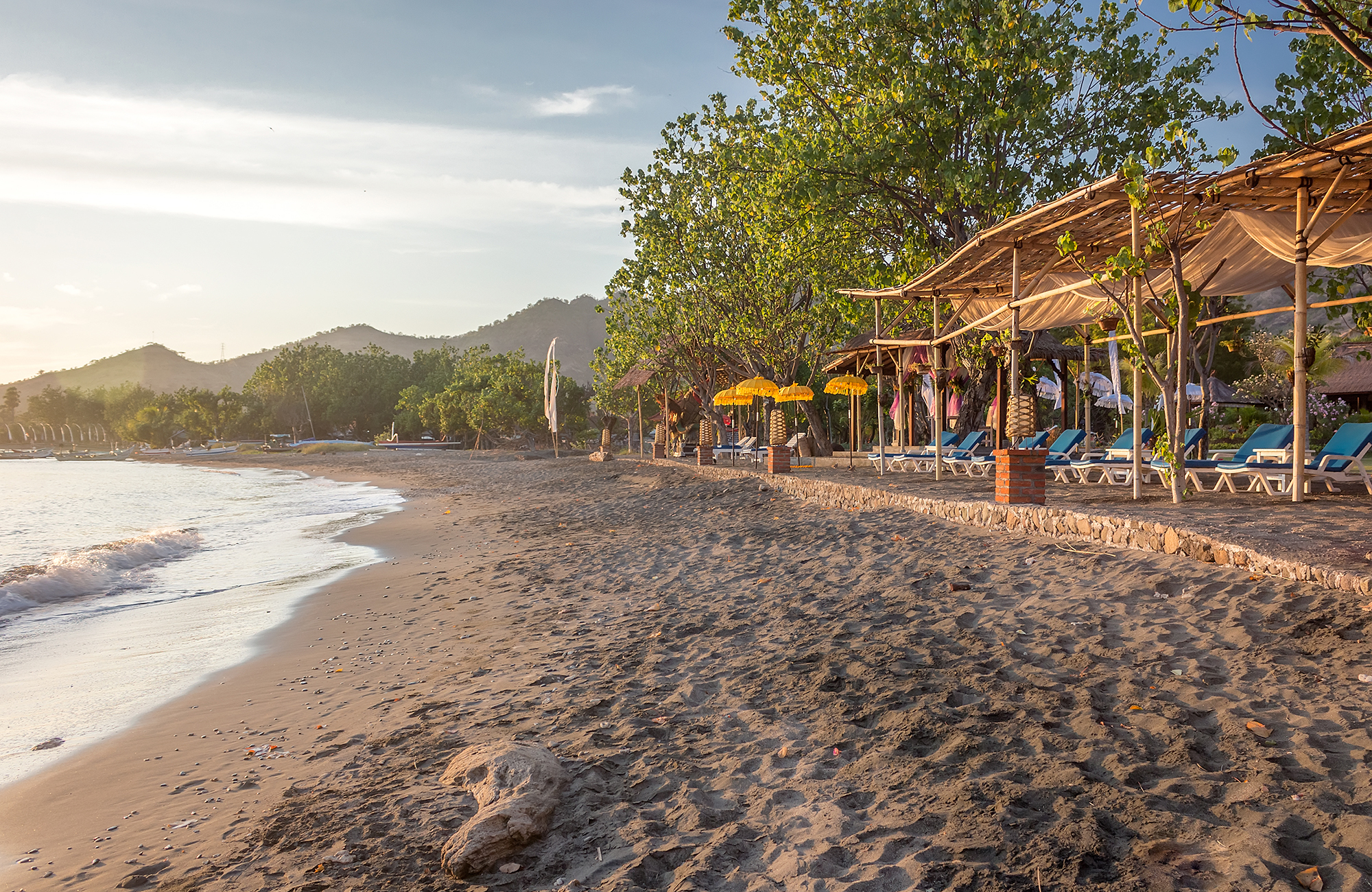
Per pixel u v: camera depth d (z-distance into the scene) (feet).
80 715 20.34
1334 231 27.76
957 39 58.13
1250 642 15.35
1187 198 29.19
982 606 20.81
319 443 328.70
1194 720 12.76
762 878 9.87
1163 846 9.35
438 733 16.25
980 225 59.77
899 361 65.67
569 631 24.25
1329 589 16.69
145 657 26.11
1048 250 38.68
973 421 66.23
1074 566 22.72
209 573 43.55
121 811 14.24
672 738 14.83
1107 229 33.58
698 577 30.53
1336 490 31.37
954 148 60.03
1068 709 13.78
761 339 90.12
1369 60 14.76
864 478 51.13
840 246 69.82
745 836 10.96
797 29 61.57
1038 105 55.93
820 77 62.28
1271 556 18.28
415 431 313.12
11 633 30.55
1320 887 8.29
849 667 17.38
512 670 20.57
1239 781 10.71
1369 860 8.64
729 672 18.39
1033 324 48.34
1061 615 18.86
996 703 14.40
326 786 14.12
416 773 14.21
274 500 110.93
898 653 17.92
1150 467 36.37
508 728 16.12
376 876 10.69
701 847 10.76
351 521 71.15
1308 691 13.15
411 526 63.21
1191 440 36.52
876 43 58.39
